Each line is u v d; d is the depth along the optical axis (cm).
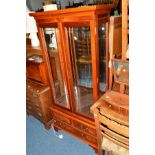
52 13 167
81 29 171
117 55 175
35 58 257
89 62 185
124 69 158
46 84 252
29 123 288
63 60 188
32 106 275
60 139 247
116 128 142
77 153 221
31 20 246
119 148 153
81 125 210
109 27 164
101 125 158
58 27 173
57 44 185
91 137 208
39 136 257
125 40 150
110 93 168
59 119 238
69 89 204
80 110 214
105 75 185
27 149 235
